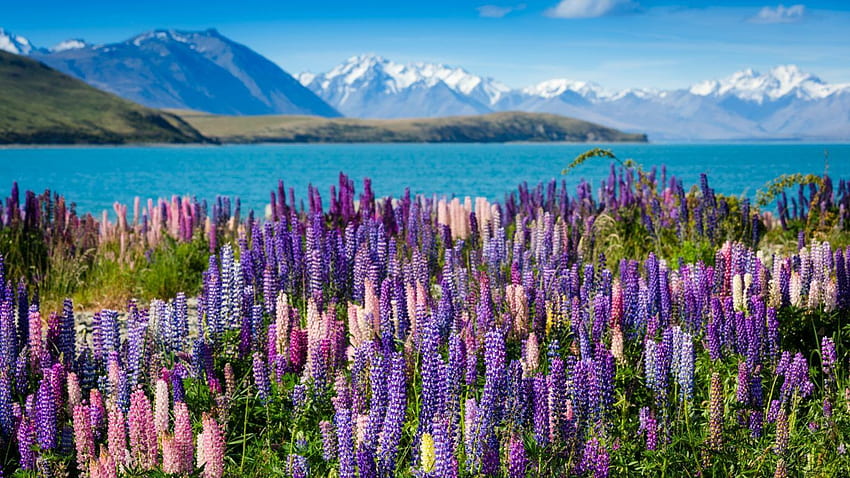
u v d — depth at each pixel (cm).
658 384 691
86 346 822
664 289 903
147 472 577
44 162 14338
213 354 834
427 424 595
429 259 1272
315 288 1065
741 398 696
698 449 643
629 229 1565
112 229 1694
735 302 950
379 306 857
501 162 13612
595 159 15262
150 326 838
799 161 14575
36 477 627
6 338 788
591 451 579
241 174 9300
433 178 7675
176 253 1434
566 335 858
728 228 1488
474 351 763
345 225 1516
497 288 1028
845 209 1770
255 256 1120
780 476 601
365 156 18938
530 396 614
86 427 624
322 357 745
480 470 566
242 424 727
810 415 724
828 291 935
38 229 1488
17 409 691
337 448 619
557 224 1281
